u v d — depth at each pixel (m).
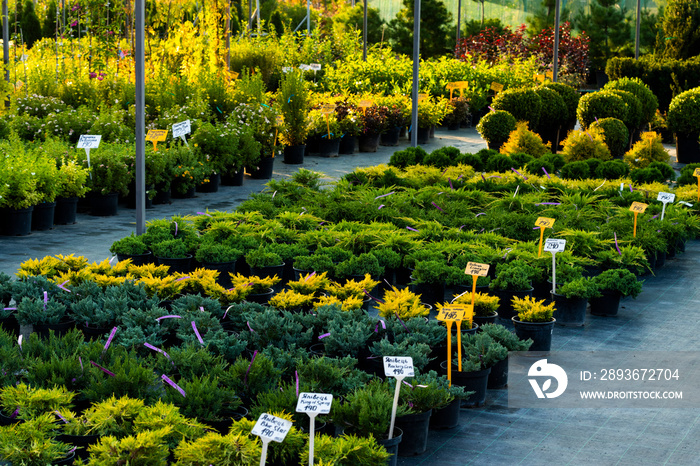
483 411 6.39
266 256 9.73
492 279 9.72
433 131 26.14
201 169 15.53
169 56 21.56
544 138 23.25
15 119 16.50
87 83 18.75
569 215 11.62
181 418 4.88
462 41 38.50
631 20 42.41
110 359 5.99
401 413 5.41
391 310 7.37
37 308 7.21
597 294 8.57
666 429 6.02
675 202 13.20
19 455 4.48
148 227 10.81
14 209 11.91
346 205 12.18
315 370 5.80
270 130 18.22
